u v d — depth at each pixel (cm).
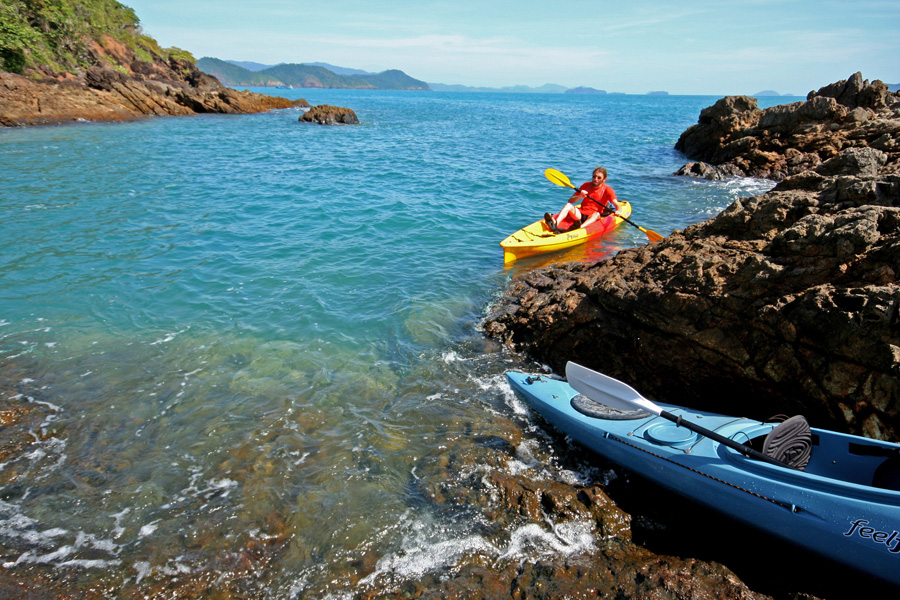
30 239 977
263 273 850
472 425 491
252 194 1403
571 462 444
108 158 1888
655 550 350
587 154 2359
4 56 3231
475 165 1988
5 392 525
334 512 390
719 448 384
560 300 630
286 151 2303
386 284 816
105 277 819
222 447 458
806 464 375
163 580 336
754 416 469
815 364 415
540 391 509
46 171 1595
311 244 993
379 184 1573
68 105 3088
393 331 675
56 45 3806
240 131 3114
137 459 443
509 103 11600
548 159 2177
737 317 467
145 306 726
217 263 890
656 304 517
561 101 15500
